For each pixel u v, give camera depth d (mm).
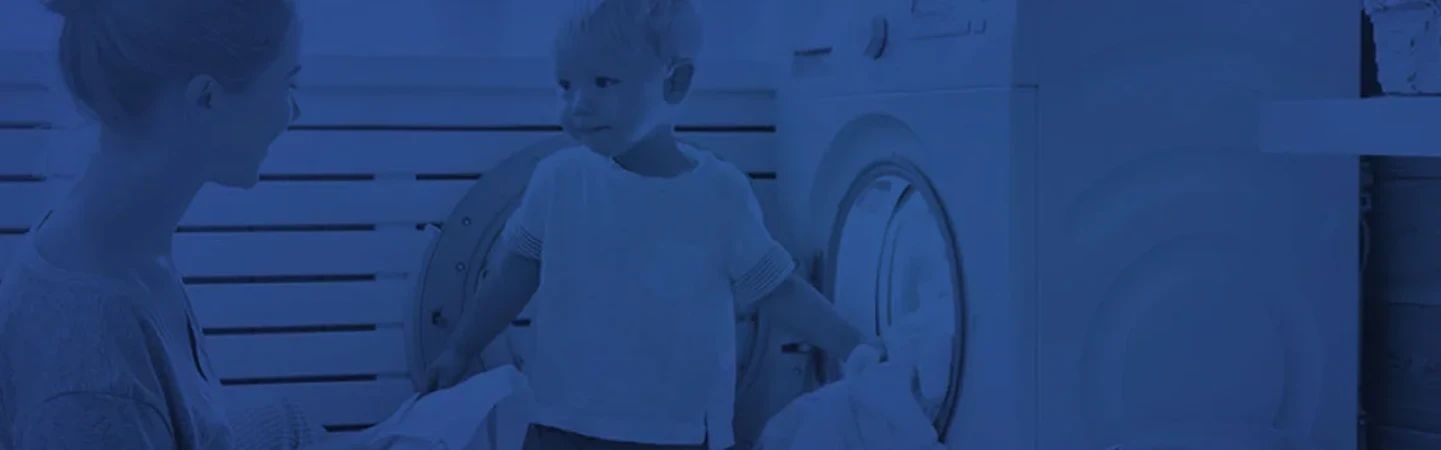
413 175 1842
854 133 1608
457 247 1810
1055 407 1260
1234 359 1333
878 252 1655
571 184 1550
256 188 1802
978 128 1272
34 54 1703
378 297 1850
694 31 1517
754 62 1913
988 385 1292
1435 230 1379
